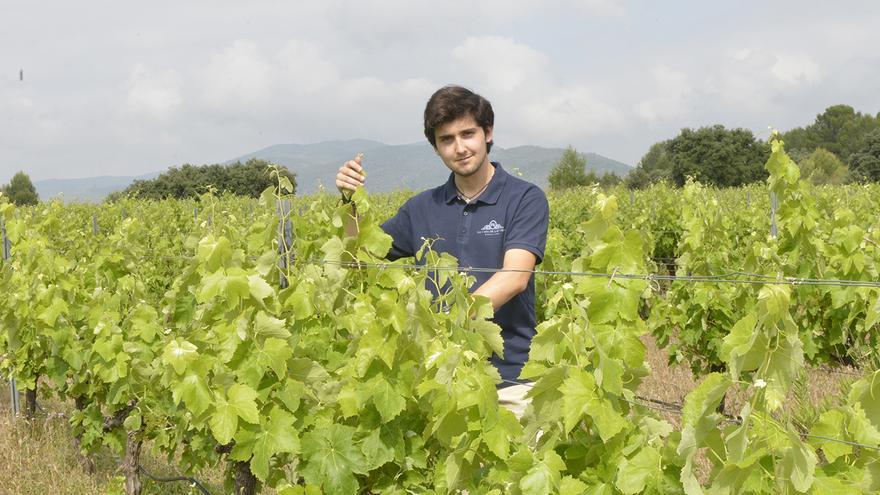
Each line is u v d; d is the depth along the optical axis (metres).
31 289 5.57
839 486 1.90
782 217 5.56
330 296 3.10
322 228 4.71
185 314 3.93
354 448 2.67
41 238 6.54
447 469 2.39
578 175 71.62
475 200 3.27
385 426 2.64
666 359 8.20
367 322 2.67
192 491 4.70
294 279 3.08
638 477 2.11
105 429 5.10
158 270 8.89
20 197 88.94
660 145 119.25
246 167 64.12
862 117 124.81
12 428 5.90
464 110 3.14
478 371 2.31
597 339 2.30
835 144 123.62
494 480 2.34
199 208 15.77
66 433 5.96
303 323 3.09
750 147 78.50
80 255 6.89
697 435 1.93
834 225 5.84
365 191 3.23
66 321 5.26
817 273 5.54
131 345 4.39
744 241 9.78
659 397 6.51
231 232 4.00
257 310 2.86
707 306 6.32
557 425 2.28
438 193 3.45
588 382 2.14
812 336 5.66
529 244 3.11
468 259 3.29
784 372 1.85
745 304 5.85
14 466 5.33
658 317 6.73
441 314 2.68
